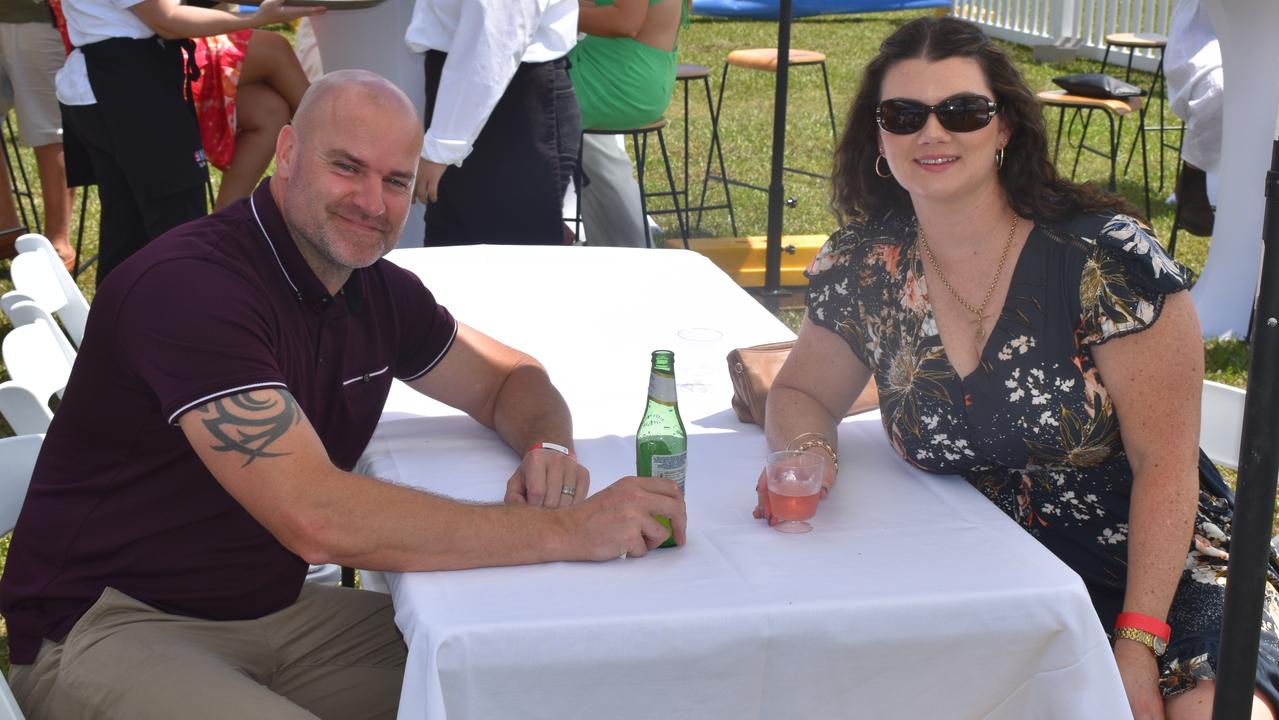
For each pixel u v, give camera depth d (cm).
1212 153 531
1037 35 1134
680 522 176
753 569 169
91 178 456
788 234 632
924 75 194
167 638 185
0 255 544
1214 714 160
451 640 150
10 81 549
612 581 165
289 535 172
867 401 236
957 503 195
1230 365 462
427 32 386
